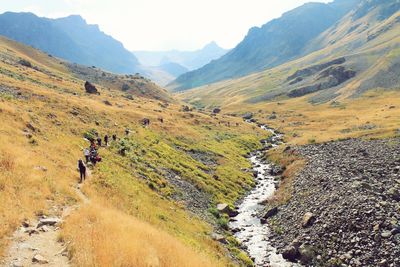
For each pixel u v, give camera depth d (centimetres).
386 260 3050
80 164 3594
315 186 5206
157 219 3500
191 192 5409
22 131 4416
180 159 7019
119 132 7194
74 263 1697
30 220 2203
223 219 4669
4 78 8844
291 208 4875
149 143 7231
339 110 16962
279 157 8550
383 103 16012
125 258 1770
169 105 17988
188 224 3978
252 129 13975
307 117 16662
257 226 4681
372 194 4188
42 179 2927
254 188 6600
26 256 1731
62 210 2561
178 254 2259
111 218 2505
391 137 8325
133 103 13712
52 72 18550
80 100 9394
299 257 3641
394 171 5219
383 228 3422
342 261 3275
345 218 3788
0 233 1883
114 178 4116
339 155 7100
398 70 19812
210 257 2967
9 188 2481
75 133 5853
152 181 5031
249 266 3481
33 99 7106
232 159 8450
